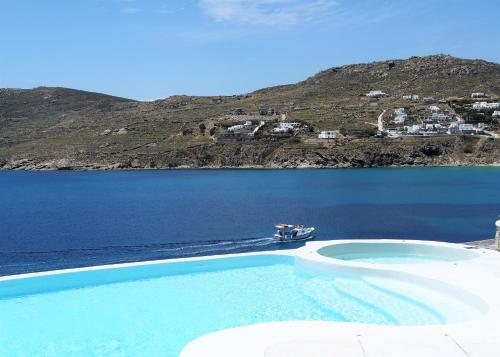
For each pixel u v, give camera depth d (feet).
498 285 58.18
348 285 66.90
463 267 66.33
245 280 70.03
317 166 483.92
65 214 237.04
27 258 141.90
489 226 188.96
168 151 534.37
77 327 54.70
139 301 62.54
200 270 74.49
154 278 71.61
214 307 60.49
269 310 59.47
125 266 70.85
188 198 295.69
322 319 56.49
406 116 564.30
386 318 56.13
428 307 58.08
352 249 81.05
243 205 258.57
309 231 167.12
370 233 176.14
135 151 547.08
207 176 444.14
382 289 64.90
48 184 408.26
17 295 64.28
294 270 73.72
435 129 524.93
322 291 65.00
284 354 37.60
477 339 40.16
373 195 291.38
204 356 37.47
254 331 41.65
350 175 417.08
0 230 189.88
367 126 548.31
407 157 487.20
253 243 159.94
